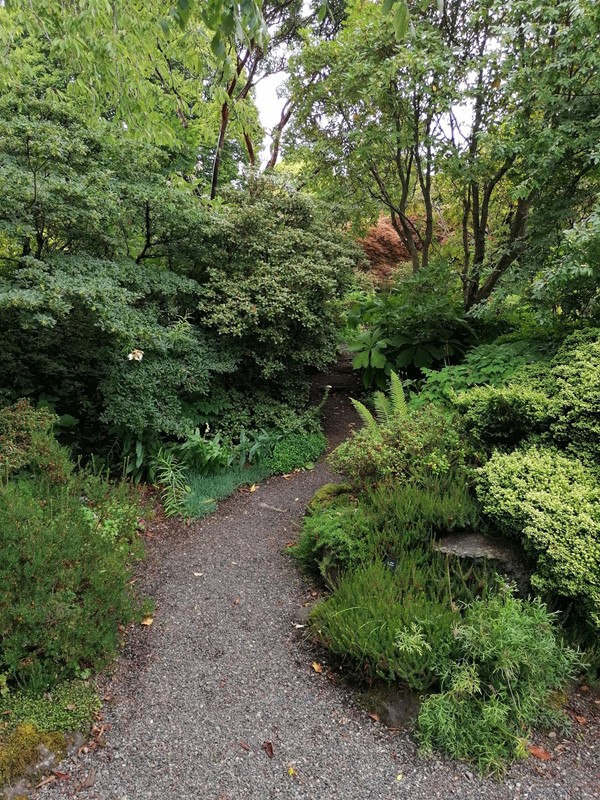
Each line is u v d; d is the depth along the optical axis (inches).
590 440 129.3
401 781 81.1
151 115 194.4
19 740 78.5
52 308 137.9
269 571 138.6
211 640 111.1
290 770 81.9
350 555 124.0
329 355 240.2
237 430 213.6
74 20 148.6
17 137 153.6
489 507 115.0
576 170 196.1
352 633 99.8
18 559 93.9
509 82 194.7
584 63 175.9
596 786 81.4
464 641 94.3
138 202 191.6
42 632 88.5
